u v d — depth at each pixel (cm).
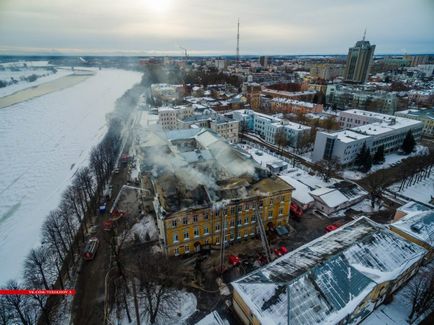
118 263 4716
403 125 11606
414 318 4012
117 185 8519
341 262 3906
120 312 4238
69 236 5722
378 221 6625
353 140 9694
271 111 17962
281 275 3822
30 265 4628
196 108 15350
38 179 9519
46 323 4084
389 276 3888
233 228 5653
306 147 11769
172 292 4350
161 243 5591
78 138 13788
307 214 6912
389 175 8944
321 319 3303
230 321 4044
